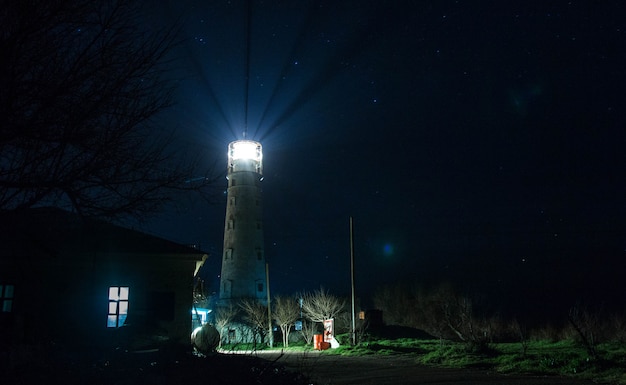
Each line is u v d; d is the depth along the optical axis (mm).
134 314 21062
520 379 17203
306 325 49250
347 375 19906
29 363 8953
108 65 6016
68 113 5793
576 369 18250
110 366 9250
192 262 23188
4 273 20141
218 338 21703
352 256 38281
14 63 5516
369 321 49531
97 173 6090
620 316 28328
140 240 22969
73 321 20547
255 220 56156
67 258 20984
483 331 28109
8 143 5684
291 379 10703
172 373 9203
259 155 58656
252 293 53156
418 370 21391
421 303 61438
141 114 6266
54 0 5707
